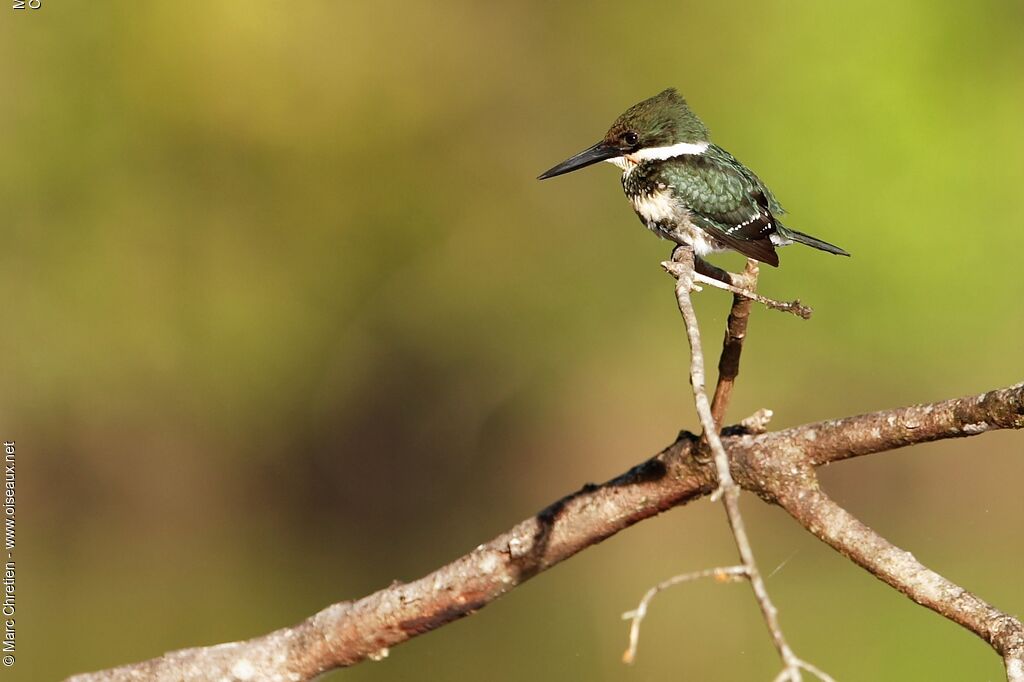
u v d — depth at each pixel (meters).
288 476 18.64
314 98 18.86
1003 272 17.69
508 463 18.73
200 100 18.50
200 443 18.42
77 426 17.92
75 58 18.12
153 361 18.36
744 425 4.57
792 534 16.05
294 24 18.61
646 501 4.65
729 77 18.33
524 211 19.23
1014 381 17.62
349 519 18.62
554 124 19.27
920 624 11.81
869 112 17.67
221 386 18.61
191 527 18.16
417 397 19.11
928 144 17.55
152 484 18.14
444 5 19.17
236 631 11.70
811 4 17.98
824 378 17.80
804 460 4.40
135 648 11.02
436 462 18.89
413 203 19.19
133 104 18.34
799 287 17.67
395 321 19.17
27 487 17.50
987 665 10.35
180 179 18.66
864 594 13.15
